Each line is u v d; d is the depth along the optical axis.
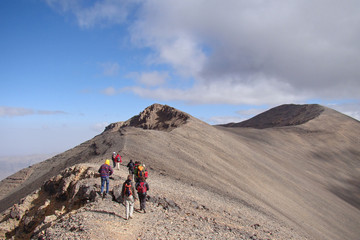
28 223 16.23
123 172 21.17
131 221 11.55
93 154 39.06
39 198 18.44
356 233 38.19
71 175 17.86
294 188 47.66
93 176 17.66
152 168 28.50
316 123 113.75
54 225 11.13
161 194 17.30
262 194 35.62
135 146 35.81
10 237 16.20
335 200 51.16
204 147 47.59
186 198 18.77
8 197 39.41
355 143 100.00
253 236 14.20
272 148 78.19
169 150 38.41
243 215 20.52
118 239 9.57
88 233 9.52
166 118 77.50
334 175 71.12
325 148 91.44
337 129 108.50
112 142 39.97
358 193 63.12
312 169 70.88
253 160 53.19
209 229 13.05
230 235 12.99
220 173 36.41
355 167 81.38
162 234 10.77
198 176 31.27
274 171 52.62
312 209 40.69
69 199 15.56
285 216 30.48
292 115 142.50
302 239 21.55
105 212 12.07
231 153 51.00
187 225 12.72
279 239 16.62
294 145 88.81
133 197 12.29
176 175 28.38
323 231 32.81
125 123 90.50
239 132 92.94
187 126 57.59
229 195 27.77
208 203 19.86
